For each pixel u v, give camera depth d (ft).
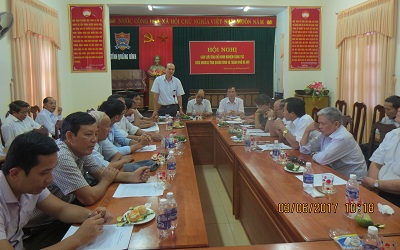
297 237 4.35
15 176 3.71
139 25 26.18
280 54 25.77
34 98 15.05
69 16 18.94
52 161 3.74
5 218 3.93
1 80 12.59
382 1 14.60
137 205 5.13
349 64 17.51
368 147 10.12
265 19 26.61
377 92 15.28
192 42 27.09
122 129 11.30
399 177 6.96
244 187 8.87
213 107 27.53
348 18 17.17
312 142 8.67
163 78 16.78
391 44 14.28
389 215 4.67
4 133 11.92
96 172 6.14
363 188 5.90
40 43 15.49
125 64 26.86
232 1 19.86
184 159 8.02
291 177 6.56
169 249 3.87
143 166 6.79
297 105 9.82
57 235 5.33
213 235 9.04
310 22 20.06
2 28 10.62
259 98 13.37
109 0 19.08
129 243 3.95
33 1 14.51
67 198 5.73
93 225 4.01
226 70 27.61
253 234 7.82
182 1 19.61
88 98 19.58
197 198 5.41
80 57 19.26
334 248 3.80
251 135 11.47
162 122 15.26
